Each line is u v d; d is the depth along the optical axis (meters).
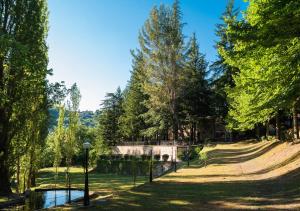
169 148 61.62
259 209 12.70
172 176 27.45
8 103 26.83
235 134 68.38
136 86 78.00
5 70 26.86
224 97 60.59
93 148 71.69
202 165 36.47
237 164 32.78
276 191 16.20
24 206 23.00
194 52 73.12
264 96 16.66
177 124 67.06
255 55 14.20
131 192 19.44
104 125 87.00
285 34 12.00
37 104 30.09
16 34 26.70
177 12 65.75
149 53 66.94
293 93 14.82
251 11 14.99
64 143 39.47
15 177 34.88
